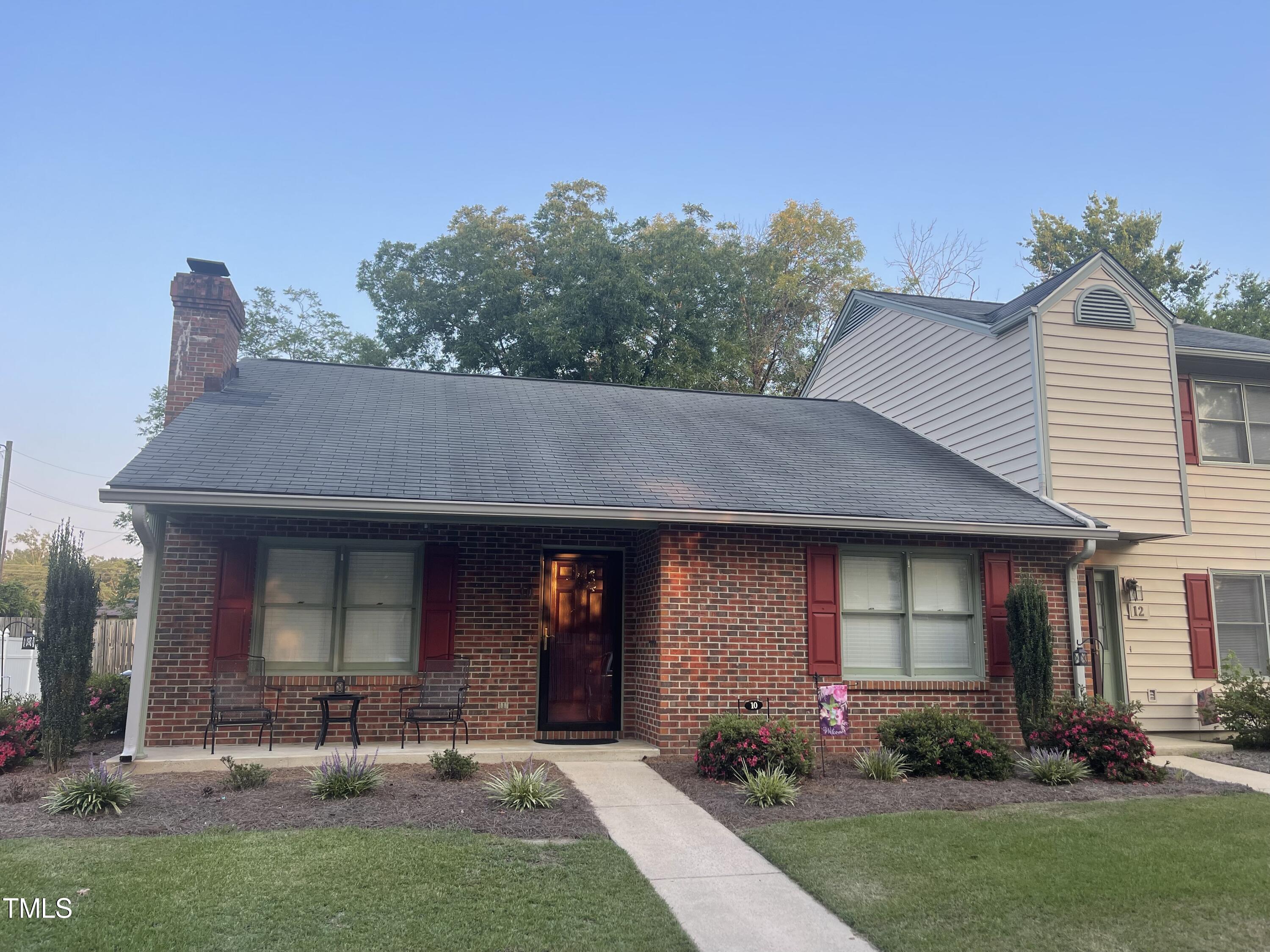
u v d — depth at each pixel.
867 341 16.53
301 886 5.11
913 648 10.79
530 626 10.31
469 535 10.28
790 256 32.31
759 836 6.57
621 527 10.20
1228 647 12.98
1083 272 12.23
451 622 9.94
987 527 10.37
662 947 4.62
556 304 25.30
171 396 11.55
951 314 13.93
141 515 8.62
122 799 6.78
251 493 8.36
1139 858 6.13
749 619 9.95
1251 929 4.96
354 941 4.46
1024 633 10.00
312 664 9.68
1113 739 9.09
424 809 6.88
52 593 8.46
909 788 8.25
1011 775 8.95
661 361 26.39
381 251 26.89
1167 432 12.17
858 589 10.77
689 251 26.52
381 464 9.62
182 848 5.71
